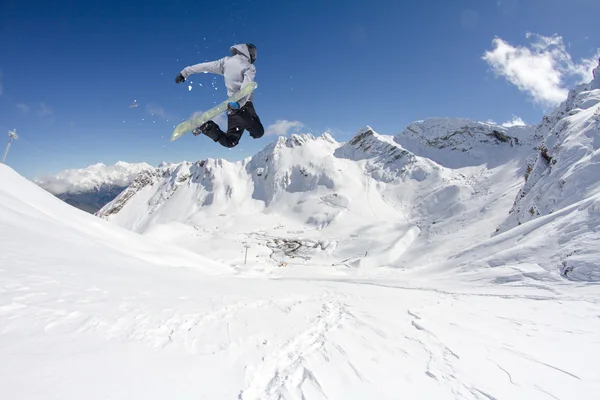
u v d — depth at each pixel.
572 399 3.93
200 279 13.63
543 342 6.38
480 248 27.61
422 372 4.64
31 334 3.52
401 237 96.25
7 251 6.96
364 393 3.85
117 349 3.74
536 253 18.70
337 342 5.91
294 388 3.85
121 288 6.70
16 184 20.77
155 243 32.09
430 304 11.67
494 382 4.37
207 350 4.41
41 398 2.46
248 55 5.65
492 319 8.74
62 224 16.88
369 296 14.43
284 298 10.57
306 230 130.00
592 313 9.27
